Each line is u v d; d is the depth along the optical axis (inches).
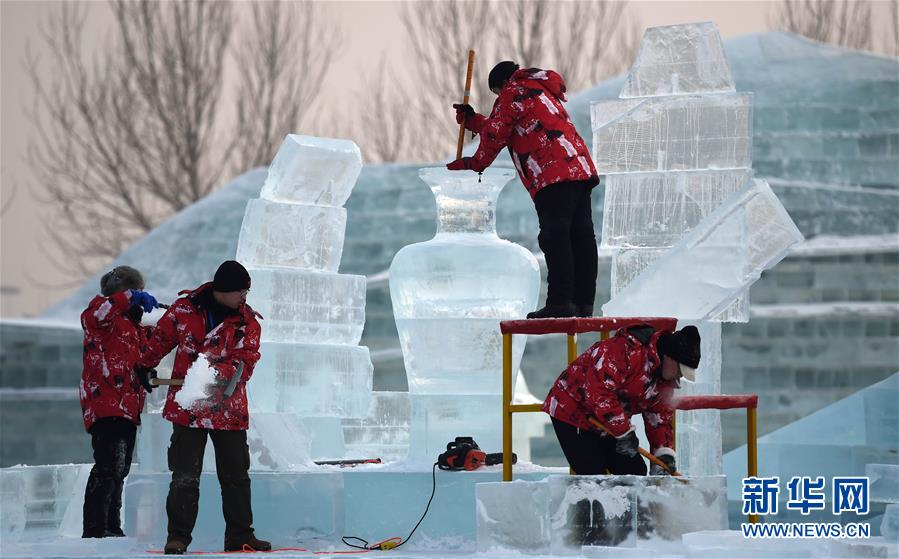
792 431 1195.9
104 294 823.1
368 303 1770.4
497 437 816.9
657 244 831.7
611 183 842.8
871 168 1854.1
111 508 814.5
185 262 1979.6
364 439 964.6
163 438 783.7
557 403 677.9
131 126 3105.3
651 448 694.5
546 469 782.5
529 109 766.5
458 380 818.8
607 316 779.4
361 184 2010.3
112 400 788.0
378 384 1705.2
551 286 757.9
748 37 2069.4
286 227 854.5
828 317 1633.9
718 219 781.9
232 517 713.6
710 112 826.8
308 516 753.0
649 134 836.0
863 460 1128.8
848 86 1924.2
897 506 714.2
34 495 860.0
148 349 711.1
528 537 671.1
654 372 661.3
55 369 1808.6
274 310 837.8
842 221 1777.8
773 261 775.7
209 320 713.0
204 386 702.5
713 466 804.6
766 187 776.3
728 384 1625.2
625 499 664.4
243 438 717.3
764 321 1636.3
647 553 638.5
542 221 765.3
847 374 1619.1
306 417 875.4
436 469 767.7
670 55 839.7
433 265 819.4
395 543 743.1
